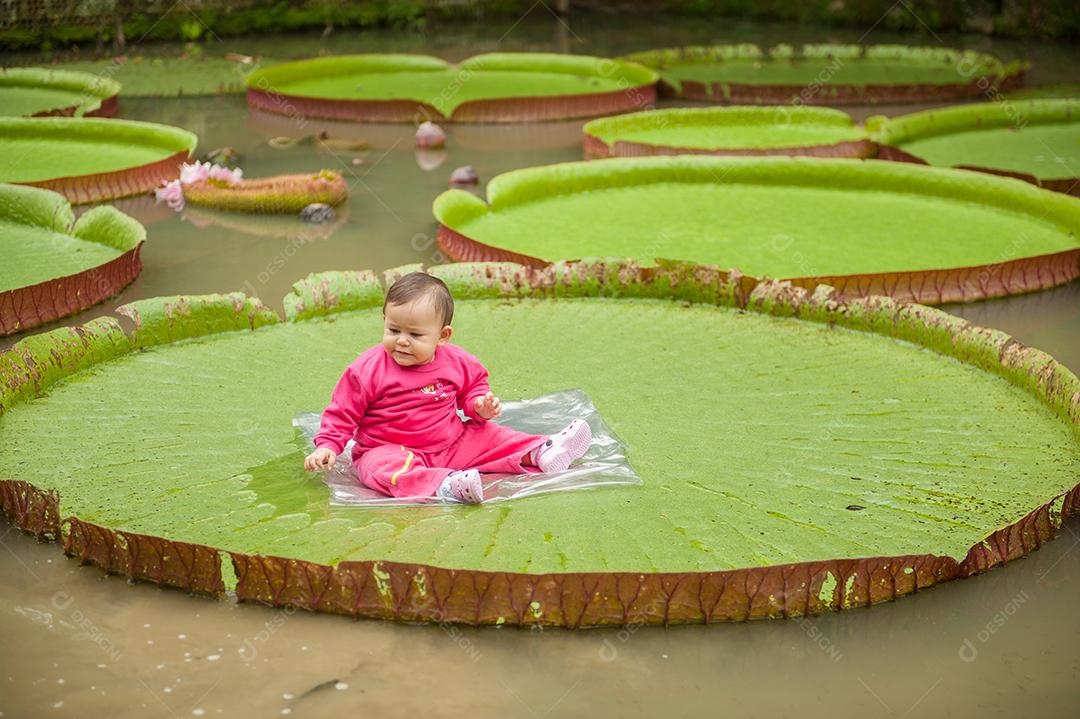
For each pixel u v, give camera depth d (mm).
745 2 14594
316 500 2992
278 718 2262
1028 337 4500
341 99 8953
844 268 5078
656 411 3547
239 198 6254
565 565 2668
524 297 4629
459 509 2949
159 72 10961
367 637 2545
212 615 2615
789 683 2424
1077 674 2471
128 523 2855
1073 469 3191
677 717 2305
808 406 3598
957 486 3090
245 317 4215
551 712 2307
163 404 3572
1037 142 7910
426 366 3166
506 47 12672
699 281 4555
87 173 6750
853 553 2740
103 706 2285
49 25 12102
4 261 5047
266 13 13500
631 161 6551
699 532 2826
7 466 3152
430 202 6488
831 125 8352
